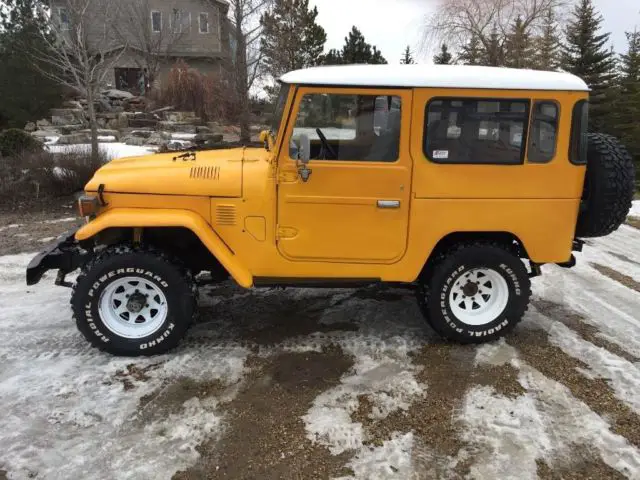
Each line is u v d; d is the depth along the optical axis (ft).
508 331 13.32
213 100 61.77
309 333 13.98
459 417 10.36
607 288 17.58
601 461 9.18
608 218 12.61
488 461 9.17
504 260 12.69
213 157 13.38
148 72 71.82
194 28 80.53
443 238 13.03
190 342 13.38
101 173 12.60
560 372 12.00
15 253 20.97
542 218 12.45
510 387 11.39
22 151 31.73
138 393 11.07
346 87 11.58
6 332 13.80
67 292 16.81
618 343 13.48
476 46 57.16
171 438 9.71
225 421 10.20
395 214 12.21
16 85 56.95
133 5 67.97
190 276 12.61
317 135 11.89
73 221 26.02
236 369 12.06
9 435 9.71
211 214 12.28
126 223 11.75
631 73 76.18
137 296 12.48
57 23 37.65
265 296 16.51
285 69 55.67
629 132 61.87
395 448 9.50
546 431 9.95
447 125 11.86
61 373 11.79
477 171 12.08
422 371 12.05
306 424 10.14
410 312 15.43
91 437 9.71
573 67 67.92
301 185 12.01
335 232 12.29
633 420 10.28
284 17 59.98
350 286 12.89
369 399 10.94
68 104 62.03
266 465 9.09
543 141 12.12
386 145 11.97
